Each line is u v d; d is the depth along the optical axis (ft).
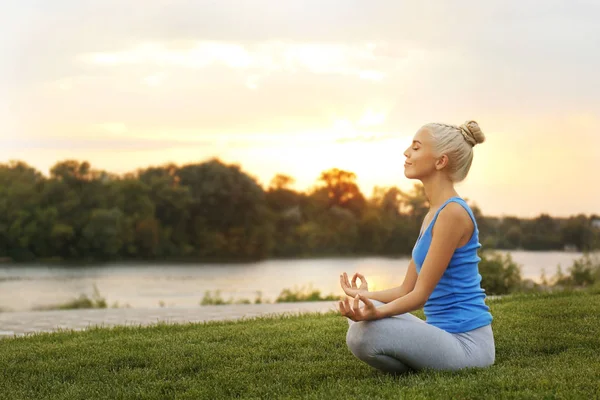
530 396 11.82
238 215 270.87
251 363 17.28
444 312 13.58
